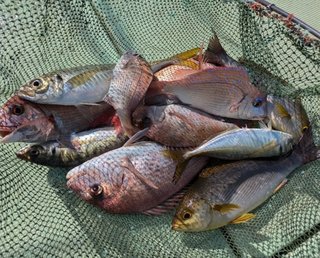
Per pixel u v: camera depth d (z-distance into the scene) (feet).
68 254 1.62
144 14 2.17
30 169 1.78
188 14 2.14
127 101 1.60
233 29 2.08
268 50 1.83
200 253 1.65
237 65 1.80
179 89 1.63
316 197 1.74
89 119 1.69
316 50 1.74
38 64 2.01
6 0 1.97
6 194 1.67
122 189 1.62
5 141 1.62
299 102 1.79
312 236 1.65
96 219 1.70
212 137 1.64
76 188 1.62
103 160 1.61
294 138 1.73
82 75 1.64
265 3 1.80
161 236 1.68
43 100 1.62
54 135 1.66
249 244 1.66
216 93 1.64
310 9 2.42
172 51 2.15
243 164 1.66
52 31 2.03
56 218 1.70
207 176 1.65
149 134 1.64
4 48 1.93
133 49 2.15
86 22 2.10
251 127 1.74
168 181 1.65
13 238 1.62
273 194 1.72
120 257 1.60
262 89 1.72
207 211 1.60
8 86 1.92
